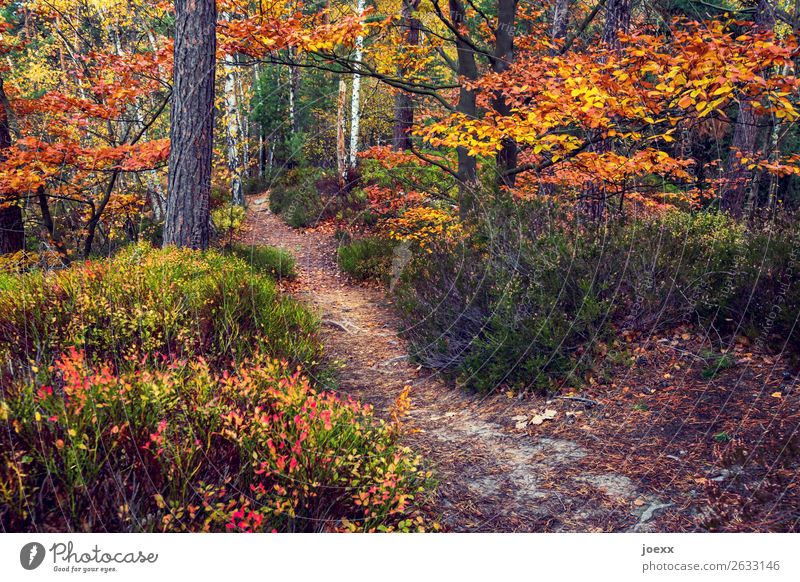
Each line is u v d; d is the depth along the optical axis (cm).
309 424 279
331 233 1448
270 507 252
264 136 2070
